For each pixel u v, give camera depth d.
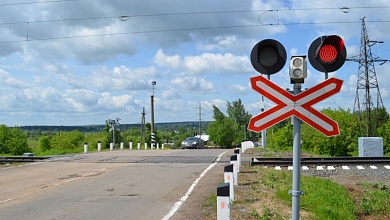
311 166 17.98
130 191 11.23
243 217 7.73
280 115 4.56
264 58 4.61
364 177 15.94
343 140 51.94
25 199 10.30
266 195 9.97
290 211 8.48
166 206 9.09
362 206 11.52
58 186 12.38
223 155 23.78
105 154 25.73
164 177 13.98
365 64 51.50
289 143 64.38
